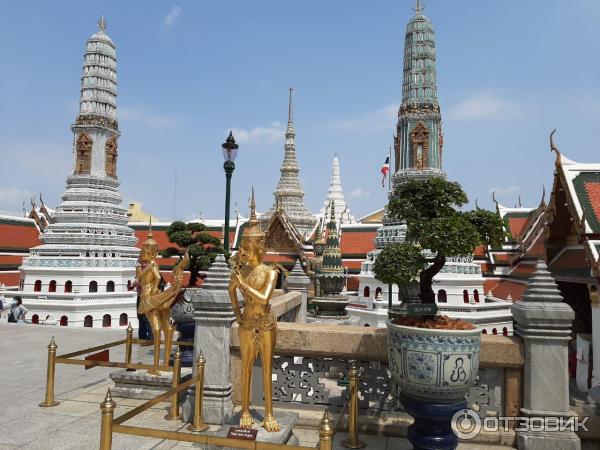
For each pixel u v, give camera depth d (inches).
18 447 325.1
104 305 1849.2
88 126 2076.8
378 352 355.3
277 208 2123.5
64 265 1907.0
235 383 381.7
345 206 4185.5
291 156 2711.6
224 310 368.5
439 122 1846.7
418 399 291.6
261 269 303.4
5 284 2139.5
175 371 392.5
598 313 740.7
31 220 2469.2
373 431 350.3
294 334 371.2
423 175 1765.5
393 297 1646.2
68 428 361.7
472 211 337.1
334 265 1064.2
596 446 327.0
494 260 1867.6
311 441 336.8
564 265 878.4
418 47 1862.7
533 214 1644.9
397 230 1740.9
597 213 791.7
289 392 379.2
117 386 445.1
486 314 1503.4
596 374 734.5
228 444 245.0
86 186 2069.4
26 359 626.2
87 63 2122.3
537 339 329.1
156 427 362.3
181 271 455.8
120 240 2059.5
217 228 2412.6
